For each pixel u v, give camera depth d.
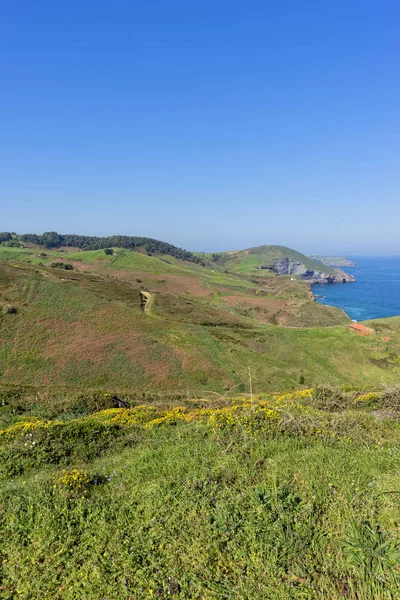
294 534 4.11
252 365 46.66
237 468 5.84
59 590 4.03
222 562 4.00
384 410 10.81
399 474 5.07
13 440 10.20
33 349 41.34
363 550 3.71
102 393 19.08
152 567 4.05
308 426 7.93
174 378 40.62
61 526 5.02
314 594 3.43
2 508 5.60
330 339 62.06
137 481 6.17
